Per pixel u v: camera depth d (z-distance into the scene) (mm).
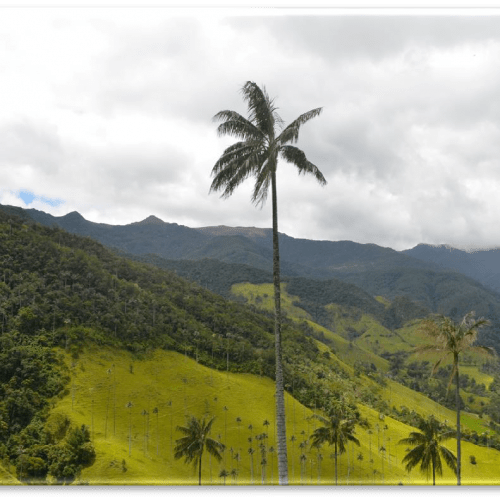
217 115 24562
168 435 121750
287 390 159125
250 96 24359
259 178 23750
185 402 136500
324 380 176625
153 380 140625
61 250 178000
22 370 122375
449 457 56281
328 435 71500
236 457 117000
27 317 136250
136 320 160750
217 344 169750
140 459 106438
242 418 135250
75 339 138625
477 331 36281
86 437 105625
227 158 24125
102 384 130125
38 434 106125
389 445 146500
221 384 149375
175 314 179500
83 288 160875
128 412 124938
